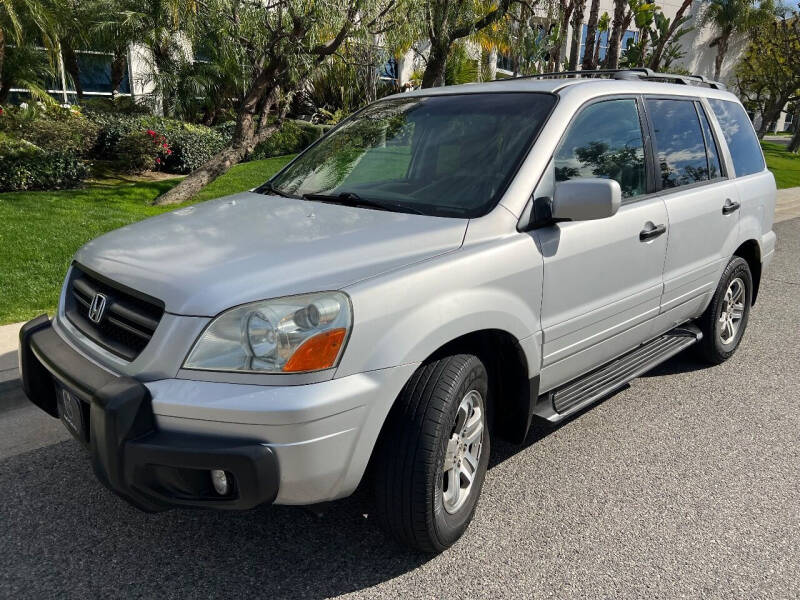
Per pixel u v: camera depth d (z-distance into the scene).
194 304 2.36
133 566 2.74
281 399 2.26
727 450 3.86
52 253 6.67
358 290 2.43
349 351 2.37
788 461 3.75
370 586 2.67
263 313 2.31
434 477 2.60
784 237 10.98
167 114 16.84
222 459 2.24
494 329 2.89
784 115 57.94
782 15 37.41
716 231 4.49
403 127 3.71
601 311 3.52
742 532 3.09
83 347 2.68
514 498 3.31
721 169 4.69
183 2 9.70
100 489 3.28
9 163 10.18
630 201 3.73
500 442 3.89
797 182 19.39
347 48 10.55
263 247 2.66
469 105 3.64
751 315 6.53
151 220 3.25
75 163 11.07
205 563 2.78
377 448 2.61
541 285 3.08
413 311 2.54
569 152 3.34
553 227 3.16
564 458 3.72
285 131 16.70
